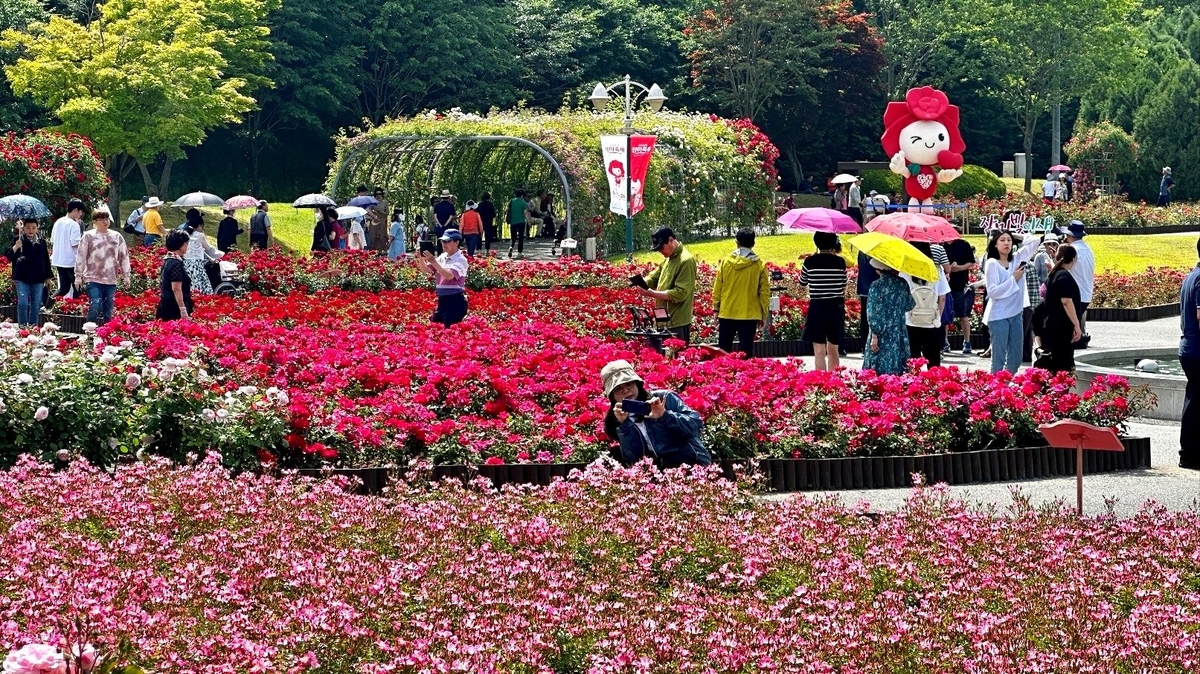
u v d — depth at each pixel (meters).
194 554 7.50
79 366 10.87
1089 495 10.84
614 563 7.71
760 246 37.69
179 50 46.50
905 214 18.14
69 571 6.90
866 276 19.98
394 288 26.58
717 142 40.62
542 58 67.38
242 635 5.99
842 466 11.23
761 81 67.44
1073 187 54.59
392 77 64.31
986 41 69.31
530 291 21.70
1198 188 63.72
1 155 32.47
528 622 6.43
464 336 15.46
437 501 8.84
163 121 46.84
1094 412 12.22
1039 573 7.73
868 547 8.08
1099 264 35.34
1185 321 12.08
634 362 13.29
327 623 6.13
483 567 7.30
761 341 20.56
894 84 74.12
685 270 16.22
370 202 35.69
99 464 10.45
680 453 10.28
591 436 10.88
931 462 11.41
